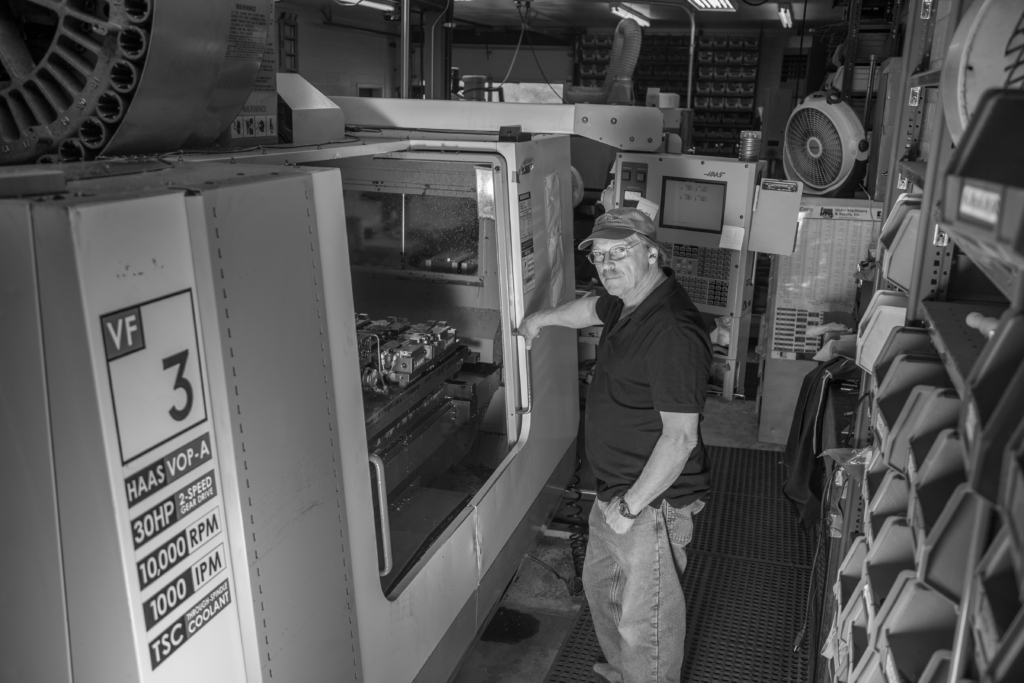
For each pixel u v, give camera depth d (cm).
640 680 281
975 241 99
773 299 522
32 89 219
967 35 135
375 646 229
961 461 137
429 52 637
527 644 344
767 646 336
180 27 210
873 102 666
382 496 226
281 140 306
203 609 163
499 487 327
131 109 210
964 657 111
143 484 146
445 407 344
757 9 1062
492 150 332
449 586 281
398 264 421
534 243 360
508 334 343
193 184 163
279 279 178
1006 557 100
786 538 421
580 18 1202
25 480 146
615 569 298
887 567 169
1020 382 89
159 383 149
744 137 528
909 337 191
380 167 408
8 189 138
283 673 186
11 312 138
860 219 493
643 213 272
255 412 171
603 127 521
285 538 183
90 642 151
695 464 279
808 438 377
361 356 307
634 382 267
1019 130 96
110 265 137
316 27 1185
